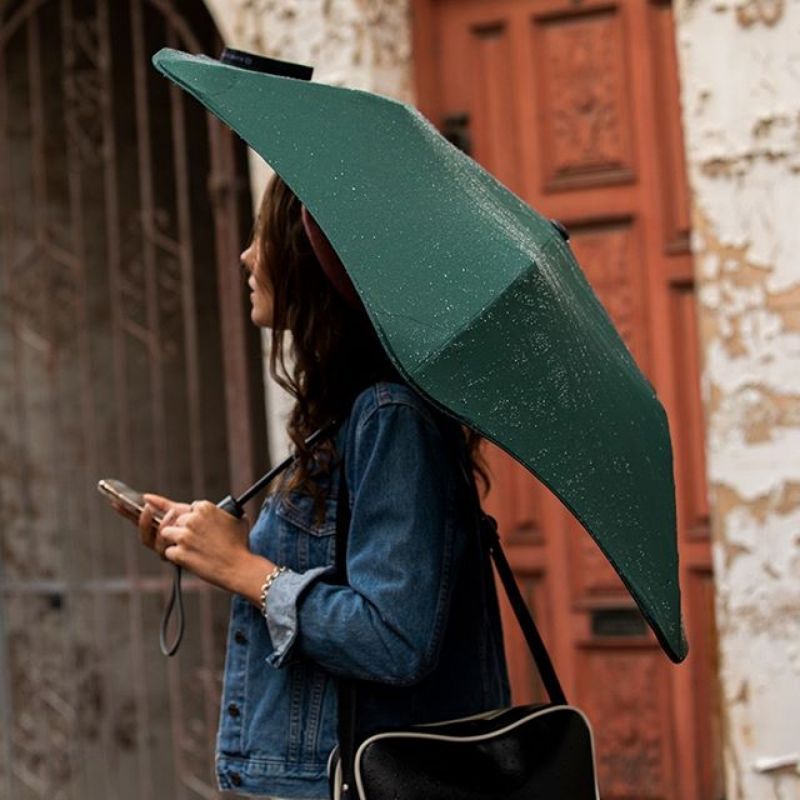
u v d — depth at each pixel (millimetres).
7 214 6574
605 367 2674
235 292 5738
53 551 6961
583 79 5258
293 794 2740
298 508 2768
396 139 2549
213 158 5762
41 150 6328
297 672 2754
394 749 2562
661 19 5160
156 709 6969
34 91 6297
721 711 5047
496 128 5379
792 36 4543
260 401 6797
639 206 5180
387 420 2637
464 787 2564
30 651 6660
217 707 5992
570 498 2395
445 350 2332
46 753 6625
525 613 2832
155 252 7004
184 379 7039
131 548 6320
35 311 6984
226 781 2795
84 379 6277
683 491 5090
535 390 2408
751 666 4562
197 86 2549
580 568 5250
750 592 4559
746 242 4586
